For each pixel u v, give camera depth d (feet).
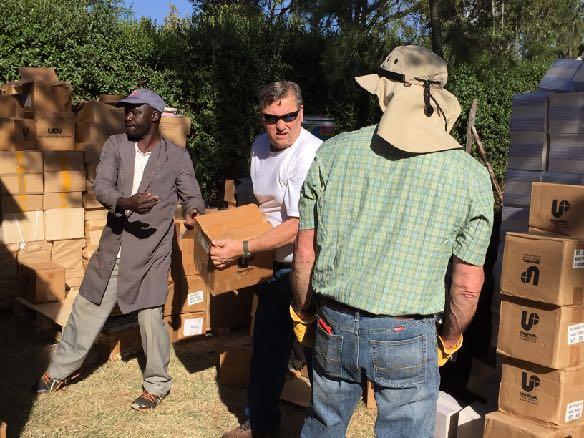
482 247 6.88
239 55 27.58
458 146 7.01
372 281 6.87
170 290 15.79
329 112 32.50
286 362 11.20
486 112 39.65
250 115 28.37
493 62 33.60
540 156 12.16
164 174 12.58
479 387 12.03
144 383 12.74
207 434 11.80
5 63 21.48
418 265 6.82
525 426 9.69
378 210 7.00
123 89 24.75
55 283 16.83
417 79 7.24
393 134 6.87
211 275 10.05
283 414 12.62
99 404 12.71
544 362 9.50
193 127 27.22
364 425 12.16
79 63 23.34
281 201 10.57
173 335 16.10
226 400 13.19
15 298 17.28
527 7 33.65
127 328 15.01
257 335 11.06
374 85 7.52
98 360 14.82
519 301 9.76
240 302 17.06
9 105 17.67
